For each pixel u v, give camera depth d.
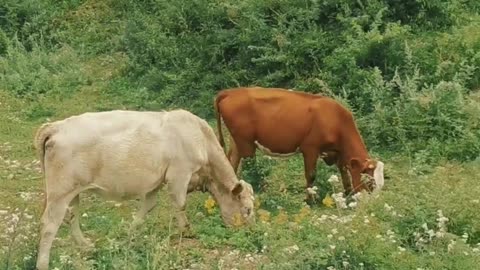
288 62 16.09
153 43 18.05
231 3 17.86
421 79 14.92
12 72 18.58
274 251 9.09
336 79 15.28
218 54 16.97
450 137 13.66
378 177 11.35
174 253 9.43
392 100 14.44
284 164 13.29
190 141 9.92
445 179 11.20
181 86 16.69
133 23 18.84
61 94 17.64
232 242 9.94
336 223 9.57
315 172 11.85
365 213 9.86
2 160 13.91
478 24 16.97
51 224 9.13
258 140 11.85
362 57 15.43
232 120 11.82
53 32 20.64
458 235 9.83
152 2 20.48
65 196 9.17
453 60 15.60
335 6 16.64
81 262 8.93
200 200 11.59
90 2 21.53
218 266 9.10
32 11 20.91
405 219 9.85
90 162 9.24
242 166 12.45
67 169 9.14
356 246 8.97
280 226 9.88
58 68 18.91
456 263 8.95
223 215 10.55
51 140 9.14
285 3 17.03
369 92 14.56
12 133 15.44
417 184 11.09
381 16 16.12
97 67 19.11
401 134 13.77
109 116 9.50
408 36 16.05
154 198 10.06
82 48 19.92
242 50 16.80
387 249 9.05
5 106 17.05
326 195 11.35
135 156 9.48
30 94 17.66
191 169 9.99
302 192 12.34
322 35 16.22
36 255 9.18
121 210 11.31
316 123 11.67
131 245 9.39
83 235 10.09
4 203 11.74
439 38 16.19
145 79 17.62
